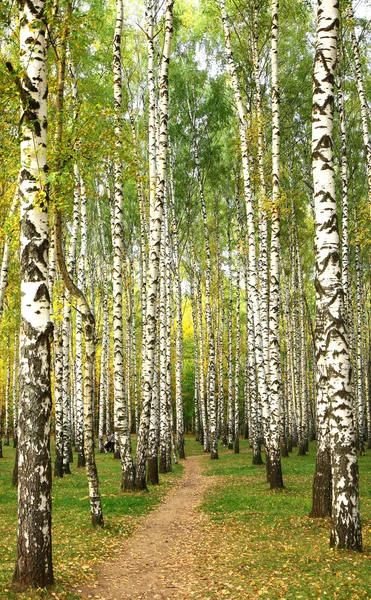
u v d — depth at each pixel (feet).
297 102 80.18
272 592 21.34
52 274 60.03
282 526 33.30
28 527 20.76
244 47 69.87
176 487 57.21
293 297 100.22
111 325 163.22
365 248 94.68
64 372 71.82
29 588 20.25
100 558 27.89
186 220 107.76
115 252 49.75
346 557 24.43
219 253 123.34
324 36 27.30
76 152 27.99
